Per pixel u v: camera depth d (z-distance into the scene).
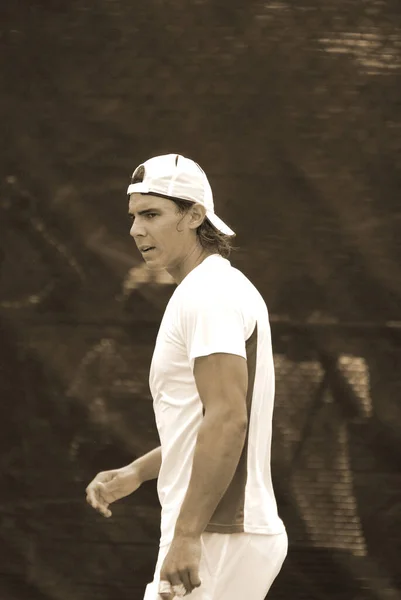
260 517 7.25
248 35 13.02
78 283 12.97
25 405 12.91
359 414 12.78
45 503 12.88
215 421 6.76
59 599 12.80
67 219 13.02
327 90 12.98
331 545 12.73
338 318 12.84
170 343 7.34
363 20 13.02
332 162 12.95
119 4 13.11
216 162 12.98
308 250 12.89
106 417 12.87
